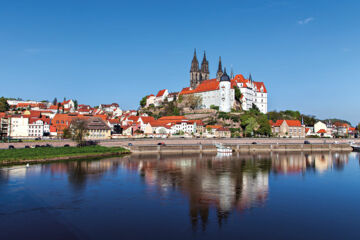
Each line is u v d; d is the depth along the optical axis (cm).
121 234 5453
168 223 5956
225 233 5506
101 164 13500
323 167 13612
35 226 5812
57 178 10069
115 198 7675
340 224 5994
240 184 9494
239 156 18112
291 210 6825
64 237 5341
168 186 9088
